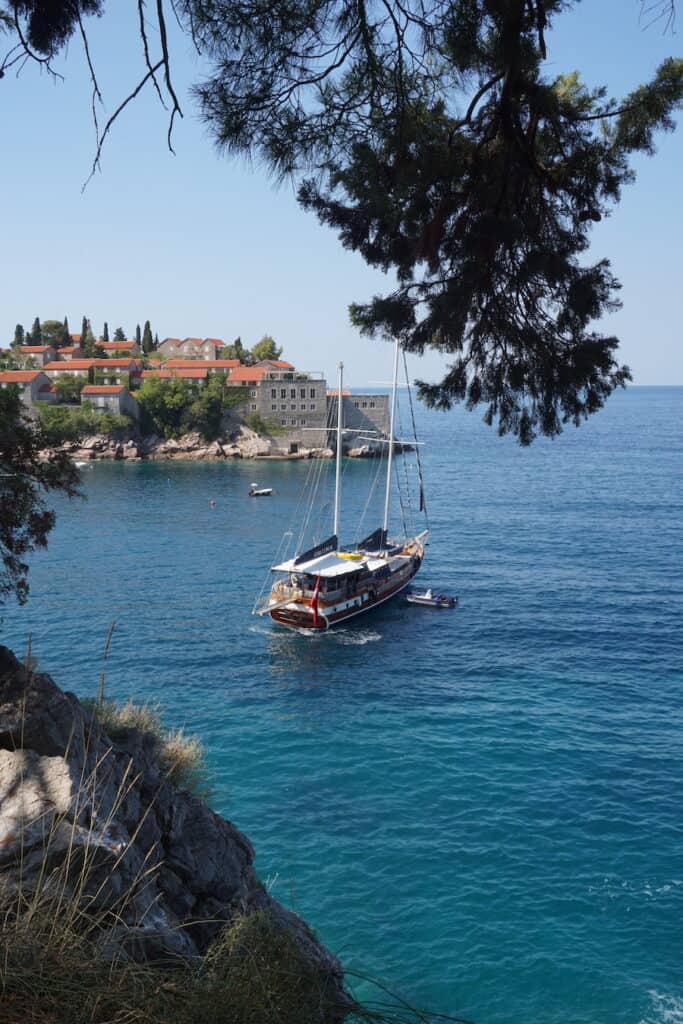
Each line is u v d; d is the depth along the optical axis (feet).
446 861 96.32
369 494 449.06
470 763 123.54
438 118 24.26
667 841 99.91
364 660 178.91
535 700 150.71
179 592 239.50
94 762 38.96
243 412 623.36
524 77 22.09
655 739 130.82
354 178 23.94
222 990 18.19
